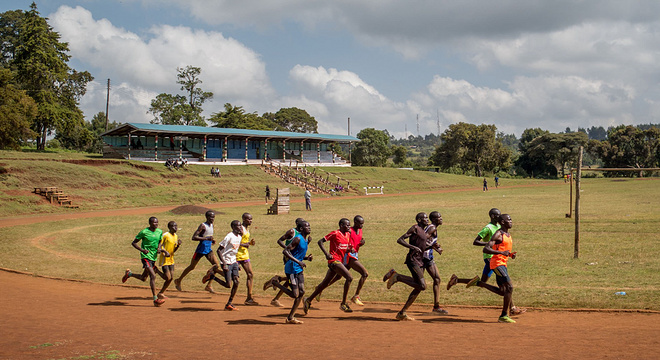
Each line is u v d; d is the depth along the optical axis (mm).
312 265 14656
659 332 7148
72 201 38281
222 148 73438
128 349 6453
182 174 55406
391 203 43312
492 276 12492
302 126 134000
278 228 24109
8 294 11336
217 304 10211
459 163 112062
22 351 6359
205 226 10727
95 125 110000
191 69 95562
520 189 67625
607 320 8141
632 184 69000
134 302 10414
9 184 38031
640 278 11336
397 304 10008
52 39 68188
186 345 6672
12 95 57281
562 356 5906
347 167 82062
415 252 8336
